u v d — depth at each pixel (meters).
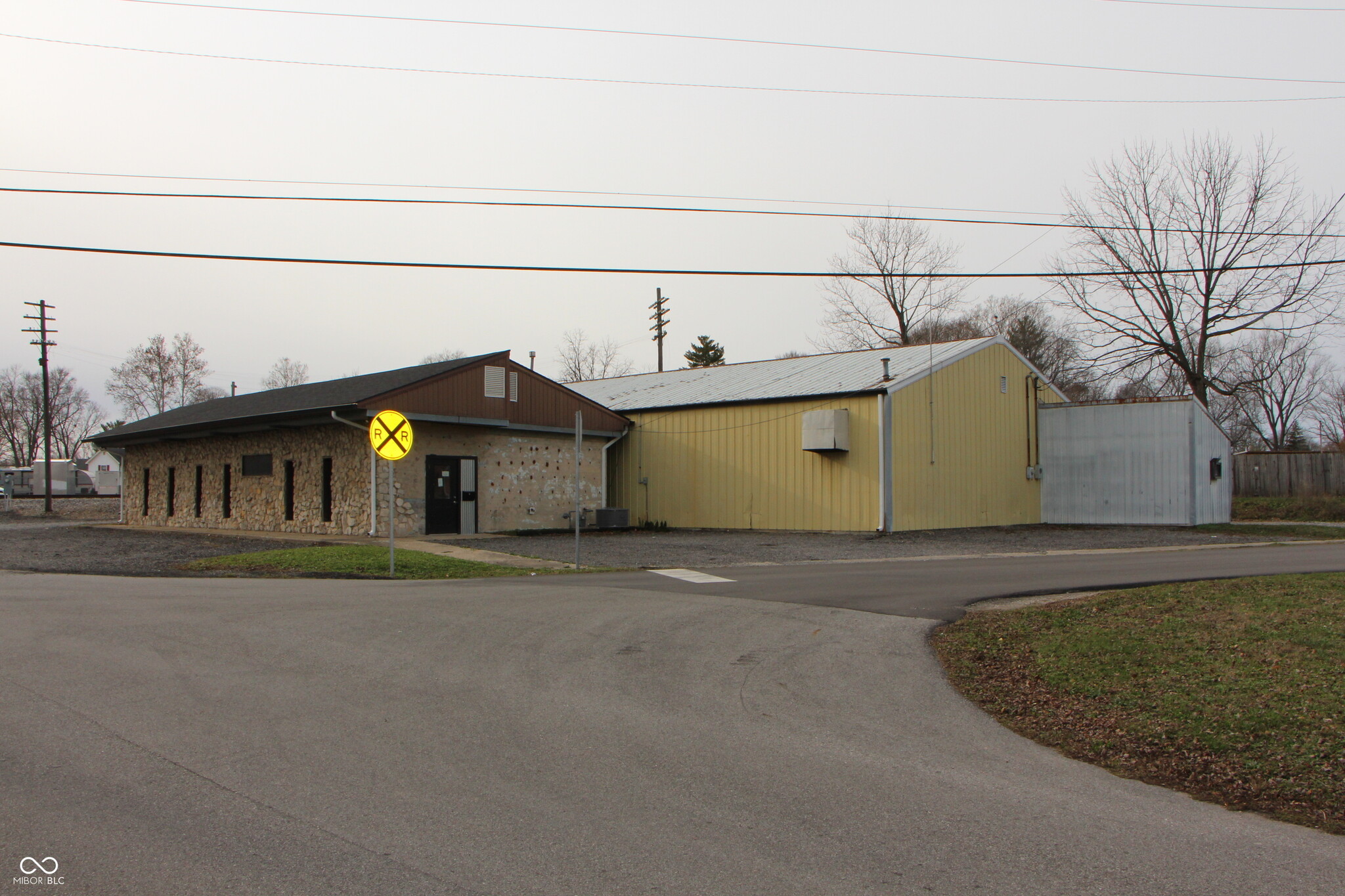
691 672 7.76
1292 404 61.66
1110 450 28.97
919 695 7.16
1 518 36.28
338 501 22.58
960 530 25.83
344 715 6.23
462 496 23.28
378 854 3.98
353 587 13.07
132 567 16.02
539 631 9.43
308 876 3.75
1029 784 5.16
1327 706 6.12
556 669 7.77
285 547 19.05
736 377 31.16
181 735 5.71
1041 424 30.22
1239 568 14.37
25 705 6.37
